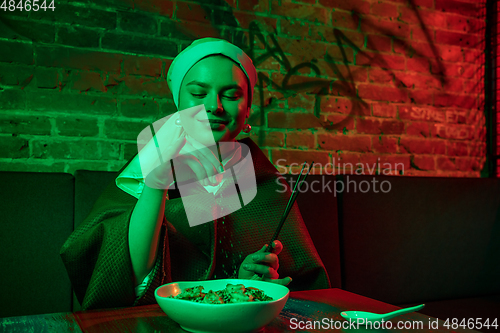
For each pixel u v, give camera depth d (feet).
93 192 3.99
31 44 4.68
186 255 3.00
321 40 6.08
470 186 5.54
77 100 4.85
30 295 3.64
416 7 6.68
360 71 6.29
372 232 4.96
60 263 3.78
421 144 6.60
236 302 1.78
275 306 1.71
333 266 4.66
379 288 4.89
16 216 3.69
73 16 4.86
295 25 5.94
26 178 3.79
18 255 3.65
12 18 4.61
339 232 4.87
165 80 5.25
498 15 7.11
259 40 5.73
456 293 5.28
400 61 6.55
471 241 5.45
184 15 5.37
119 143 5.02
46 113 4.72
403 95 6.53
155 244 2.40
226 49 3.09
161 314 2.11
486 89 7.11
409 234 5.12
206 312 1.64
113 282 2.35
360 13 6.33
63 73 4.81
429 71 6.73
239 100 3.11
